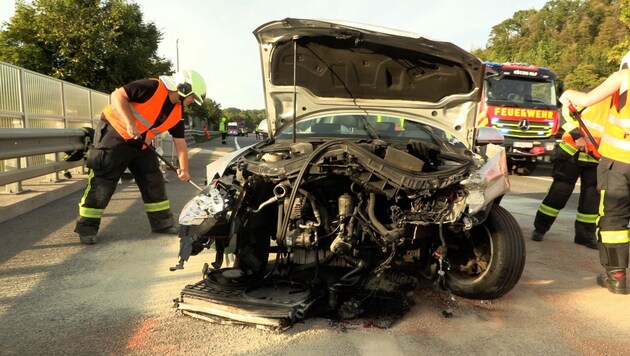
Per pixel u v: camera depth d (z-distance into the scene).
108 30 27.59
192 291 3.43
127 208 7.19
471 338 3.10
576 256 5.12
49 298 3.64
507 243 3.54
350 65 4.33
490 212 3.66
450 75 4.21
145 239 5.40
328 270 3.91
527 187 11.02
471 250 3.85
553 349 2.98
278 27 3.94
